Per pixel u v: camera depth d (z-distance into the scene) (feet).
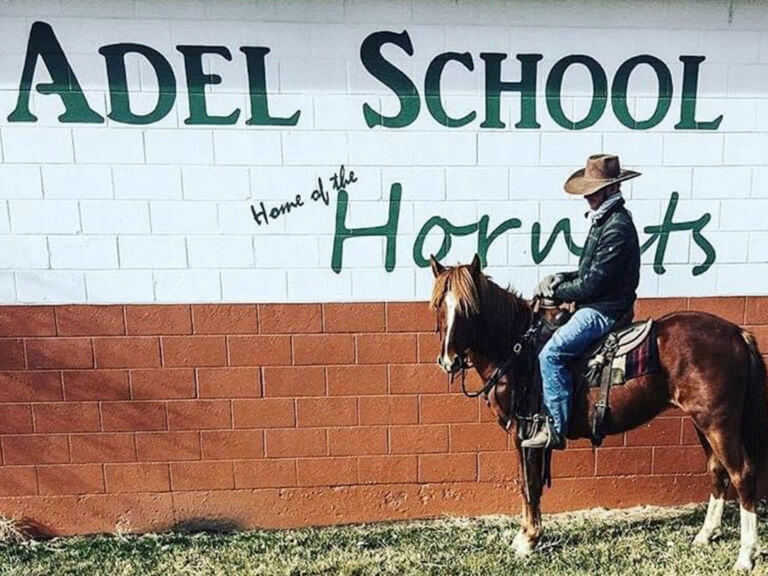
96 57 12.09
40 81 12.07
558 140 12.82
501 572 11.86
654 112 12.84
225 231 12.75
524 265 13.17
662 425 13.91
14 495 13.21
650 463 14.03
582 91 12.69
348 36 12.32
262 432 13.41
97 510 13.42
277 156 12.59
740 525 12.69
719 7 12.54
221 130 12.45
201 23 12.12
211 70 12.27
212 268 12.83
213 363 13.10
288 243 12.85
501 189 12.92
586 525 13.48
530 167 12.88
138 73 12.19
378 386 13.38
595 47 12.55
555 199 12.99
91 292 12.73
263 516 13.69
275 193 12.70
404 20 12.32
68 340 12.82
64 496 13.30
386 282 13.08
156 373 13.05
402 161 12.74
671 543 12.67
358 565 12.12
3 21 11.85
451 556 12.42
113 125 12.30
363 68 12.42
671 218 13.19
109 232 12.59
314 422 13.43
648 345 11.30
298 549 12.80
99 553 12.75
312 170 12.67
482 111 12.66
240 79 12.34
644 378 11.35
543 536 13.01
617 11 12.48
